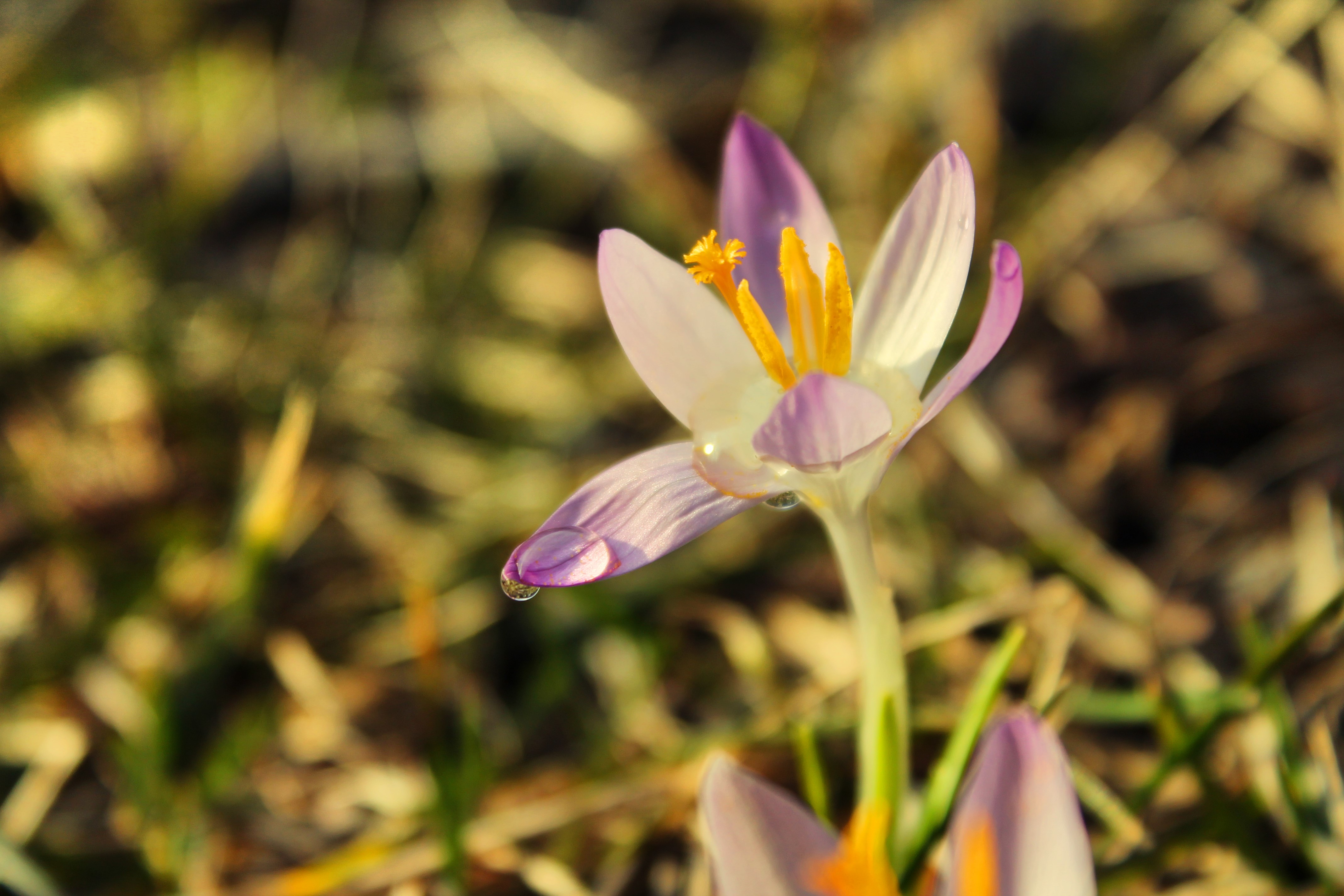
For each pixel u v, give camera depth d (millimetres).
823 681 377
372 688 390
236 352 444
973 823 288
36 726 383
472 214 495
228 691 391
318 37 542
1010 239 451
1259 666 341
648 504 300
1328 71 452
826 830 294
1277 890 341
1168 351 421
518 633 401
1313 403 409
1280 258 428
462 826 348
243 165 501
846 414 289
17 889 354
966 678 381
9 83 514
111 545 410
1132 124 475
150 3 554
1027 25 510
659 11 562
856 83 495
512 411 441
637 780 363
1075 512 406
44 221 495
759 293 324
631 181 479
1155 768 362
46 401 432
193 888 362
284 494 384
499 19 533
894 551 401
